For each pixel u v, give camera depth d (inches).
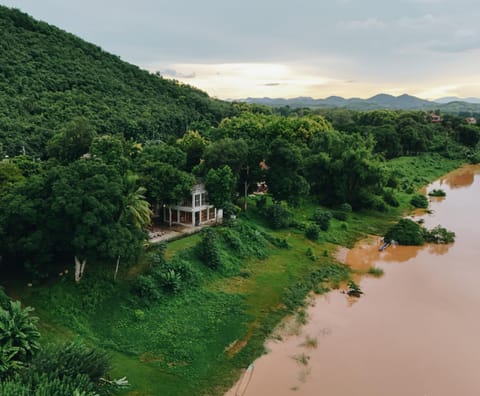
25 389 544.1
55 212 923.4
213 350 901.8
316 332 997.2
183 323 989.8
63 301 950.4
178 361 847.7
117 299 1015.6
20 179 1251.2
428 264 1455.5
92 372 668.1
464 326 1029.8
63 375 613.0
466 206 2320.4
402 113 5497.1
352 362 877.8
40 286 986.1
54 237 962.7
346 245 1670.8
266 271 1341.0
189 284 1154.7
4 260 1080.8
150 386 761.0
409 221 1755.7
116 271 1062.4
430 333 996.6
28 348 701.9
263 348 921.5
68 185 933.2
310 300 1170.6
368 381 816.3
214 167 1635.1
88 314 948.6
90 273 1051.3
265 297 1165.7
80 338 853.2
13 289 973.2
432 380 823.1
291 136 2448.3
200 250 1296.8
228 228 1515.7
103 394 689.6
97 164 1031.6
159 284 1098.1
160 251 1203.9
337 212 2017.7
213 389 778.2
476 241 1707.7
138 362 829.2
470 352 919.0
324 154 2175.2
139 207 1051.3
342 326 1026.7
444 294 1216.8
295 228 1755.7
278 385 797.9
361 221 1983.3
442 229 1711.4
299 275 1328.7
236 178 1640.0
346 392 783.7
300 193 1804.9
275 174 1760.6
